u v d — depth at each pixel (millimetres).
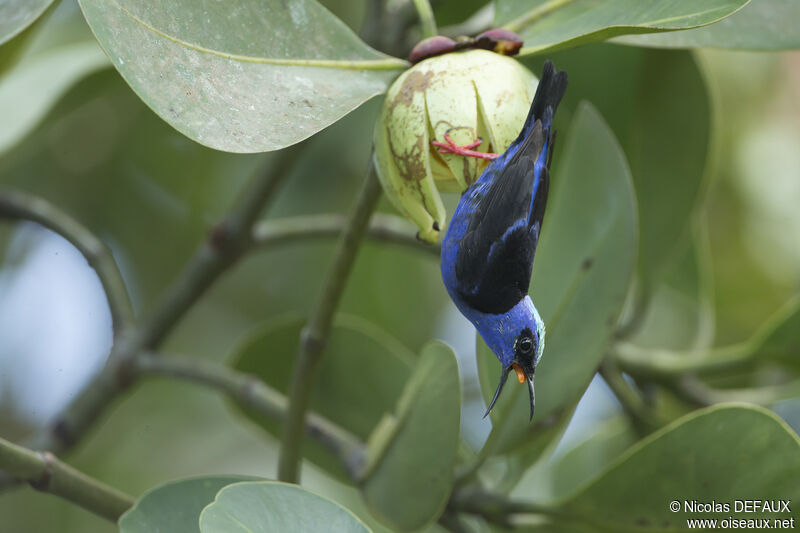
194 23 2588
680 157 2742
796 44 2643
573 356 2666
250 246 2766
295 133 2584
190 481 2631
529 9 2635
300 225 2768
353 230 2635
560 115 2758
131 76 2572
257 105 2588
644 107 2744
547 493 2764
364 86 2607
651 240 2746
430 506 2646
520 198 2664
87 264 2766
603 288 2668
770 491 2631
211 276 2762
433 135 2607
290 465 2670
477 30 2734
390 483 2660
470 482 2678
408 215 2615
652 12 2605
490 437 2670
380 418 2748
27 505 2857
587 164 2678
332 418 2752
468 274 2678
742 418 2633
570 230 2678
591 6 2633
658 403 2766
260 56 2598
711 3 2592
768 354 2727
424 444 2650
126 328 2756
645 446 2643
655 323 2820
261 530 2572
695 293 2801
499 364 2693
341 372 2750
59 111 2770
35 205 2764
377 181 2623
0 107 2748
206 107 2580
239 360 2768
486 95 2605
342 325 2748
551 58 2748
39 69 2762
